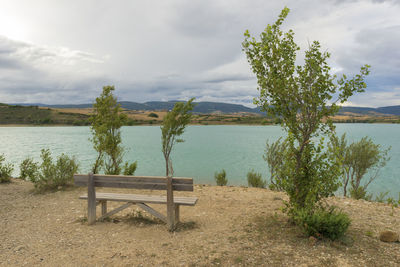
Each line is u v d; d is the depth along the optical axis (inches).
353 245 157.6
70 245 164.7
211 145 2044.8
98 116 399.5
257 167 993.5
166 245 164.2
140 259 144.5
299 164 188.2
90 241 171.3
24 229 194.2
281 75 181.9
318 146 180.4
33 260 143.7
